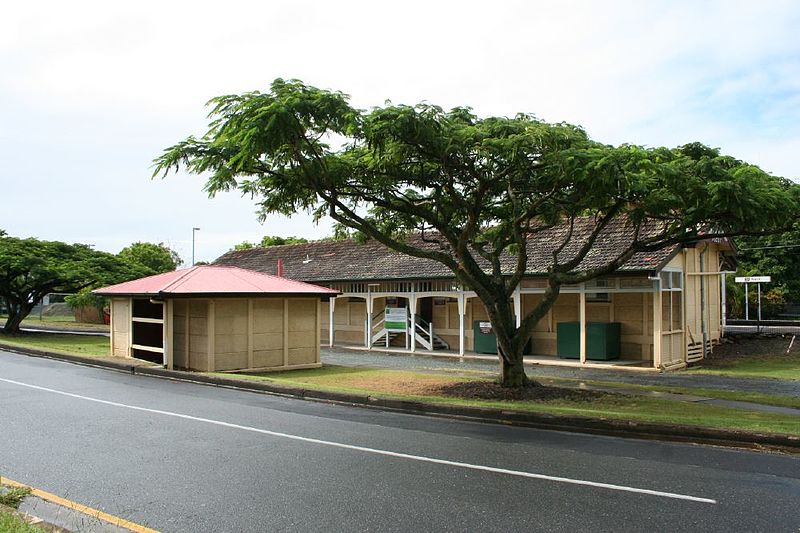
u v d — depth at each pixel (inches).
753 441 353.1
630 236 836.6
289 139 430.0
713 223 485.4
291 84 426.0
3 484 251.4
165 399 484.7
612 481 270.8
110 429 367.2
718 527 214.5
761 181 442.6
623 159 396.2
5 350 856.3
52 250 1211.9
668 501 242.5
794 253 1651.1
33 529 194.5
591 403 490.0
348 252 1228.5
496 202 589.6
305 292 754.8
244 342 719.1
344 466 291.9
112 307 779.4
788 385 626.8
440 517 222.5
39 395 487.5
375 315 1171.9
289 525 214.5
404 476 275.1
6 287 1149.1
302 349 768.9
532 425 412.8
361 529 211.2
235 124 414.6
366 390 533.6
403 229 660.7
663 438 372.8
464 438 362.9
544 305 557.3
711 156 513.7
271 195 550.9
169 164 474.3
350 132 415.8
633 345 866.1
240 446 330.3
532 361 856.3
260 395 523.5
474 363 853.2
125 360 708.0
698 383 642.8
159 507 232.1
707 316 960.3
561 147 426.3
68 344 957.2
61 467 283.6
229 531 209.3
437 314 1087.0
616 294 884.0
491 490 255.1
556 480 271.4
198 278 737.6
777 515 227.0
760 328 1170.6
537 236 947.3
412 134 422.3
